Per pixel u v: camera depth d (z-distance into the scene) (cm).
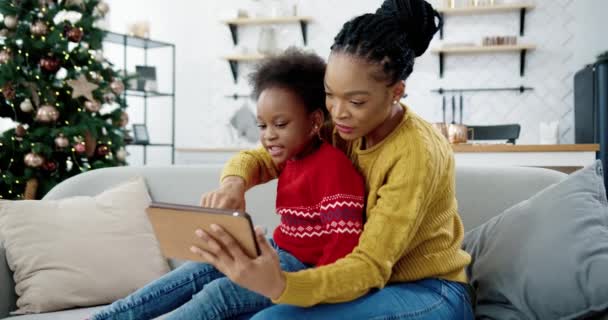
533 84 500
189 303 98
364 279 85
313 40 548
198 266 114
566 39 492
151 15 596
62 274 152
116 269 158
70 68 362
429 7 97
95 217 164
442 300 98
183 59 589
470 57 511
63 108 358
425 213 95
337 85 89
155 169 184
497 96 507
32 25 346
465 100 514
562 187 120
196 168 181
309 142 107
